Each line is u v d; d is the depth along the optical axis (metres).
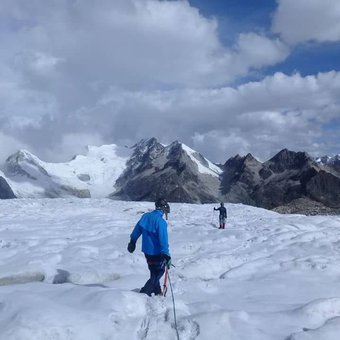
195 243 16.62
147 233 8.49
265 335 6.84
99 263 12.09
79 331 6.29
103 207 36.47
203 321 6.87
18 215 27.94
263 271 11.78
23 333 5.91
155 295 8.32
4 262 11.91
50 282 10.40
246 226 24.44
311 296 9.56
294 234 19.00
